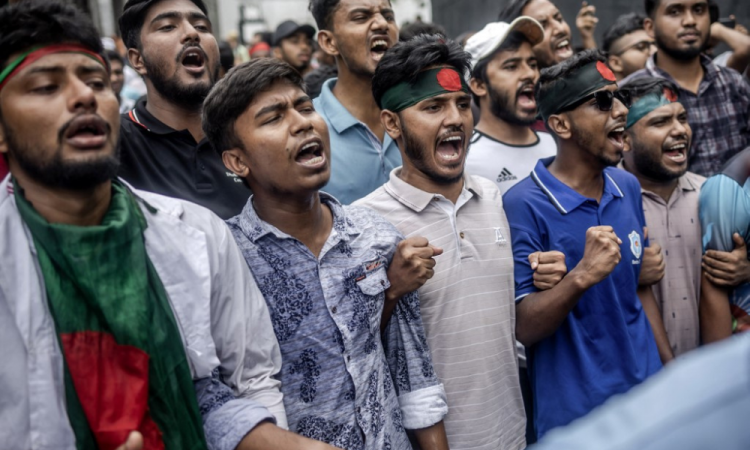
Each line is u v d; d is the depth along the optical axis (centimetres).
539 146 294
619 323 211
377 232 179
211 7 1466
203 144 221
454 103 196
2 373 125
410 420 178
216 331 149
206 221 152
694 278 254
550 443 74
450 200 201
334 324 164
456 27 637
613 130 213
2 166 141
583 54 216
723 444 65
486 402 195
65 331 126
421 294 194
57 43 130
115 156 135
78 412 125
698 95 344
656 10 346
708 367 71
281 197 166
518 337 210
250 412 141
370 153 259
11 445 124
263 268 165
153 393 130
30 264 129
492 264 201
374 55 262
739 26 480
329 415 161
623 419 71
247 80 162
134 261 133
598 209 218
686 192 261
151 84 223
